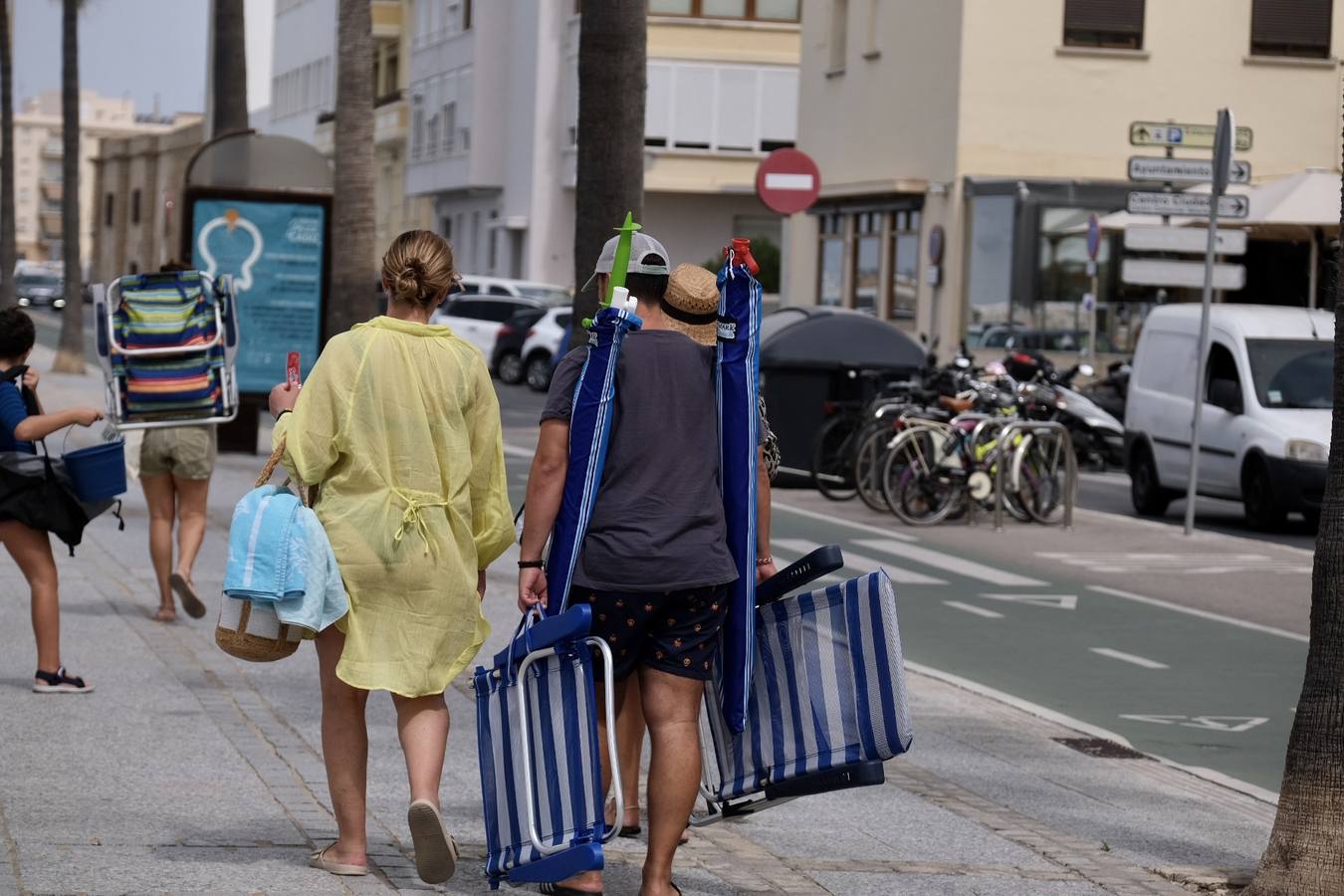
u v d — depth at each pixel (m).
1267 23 63.38
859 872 11.35
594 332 9.77
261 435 47.66
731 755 10.30
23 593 21.23
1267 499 35.00
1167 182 36.47
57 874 10.01
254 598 9.95
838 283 72.38
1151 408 38.47
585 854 9.42
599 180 20.11
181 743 13.91
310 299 39.09
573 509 9.76
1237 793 15.05
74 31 72.81
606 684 9.46
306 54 156.88
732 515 9.99
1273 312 37.25
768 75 99.06
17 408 15.30
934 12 64.12
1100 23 62.75
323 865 10.43
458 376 10.28
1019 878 11.45
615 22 19.97
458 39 112.38
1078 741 16.91
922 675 20.19
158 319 19.48
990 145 62.53
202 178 39.19
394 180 131.25
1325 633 10.95
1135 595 26.94
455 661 10.21
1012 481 34.72
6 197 79.06
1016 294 61.12
